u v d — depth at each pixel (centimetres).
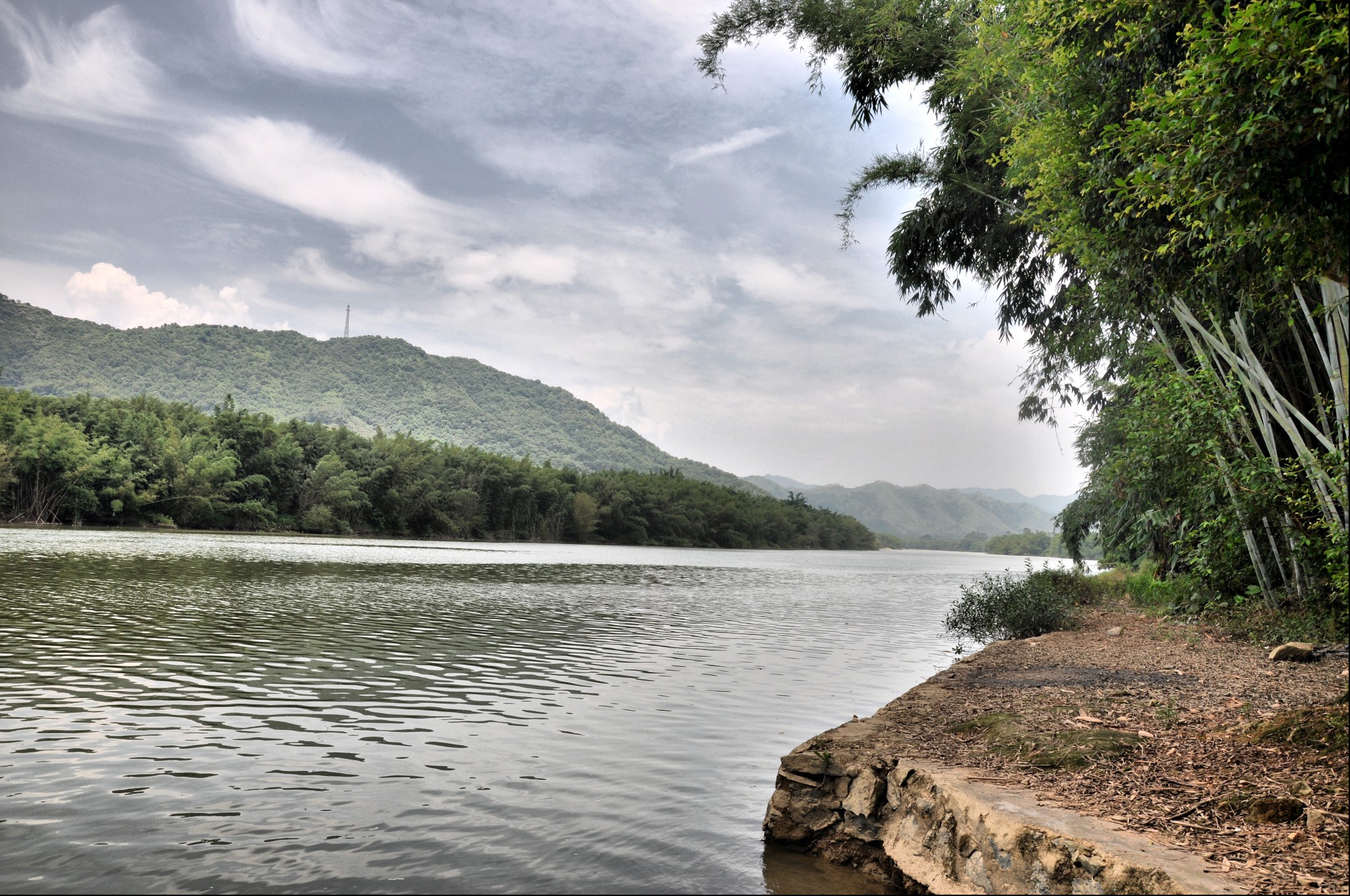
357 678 1376
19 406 8475
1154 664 1254
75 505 8038
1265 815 554
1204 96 641
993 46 1577
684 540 15938
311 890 549
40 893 533
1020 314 2444
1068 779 670
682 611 2925
